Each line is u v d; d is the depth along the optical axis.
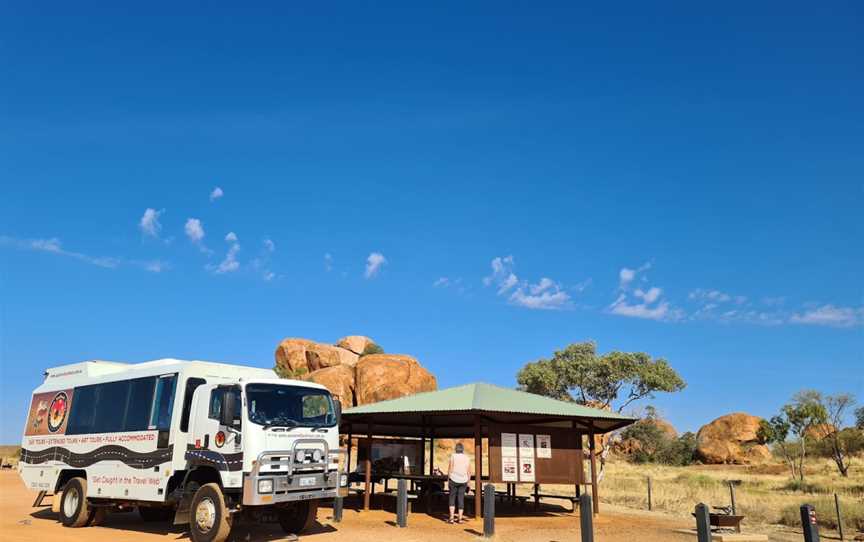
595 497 18.70
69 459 15.26
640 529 16.23
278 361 67.00
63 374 16.52
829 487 31.11
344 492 13.28
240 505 11.85
